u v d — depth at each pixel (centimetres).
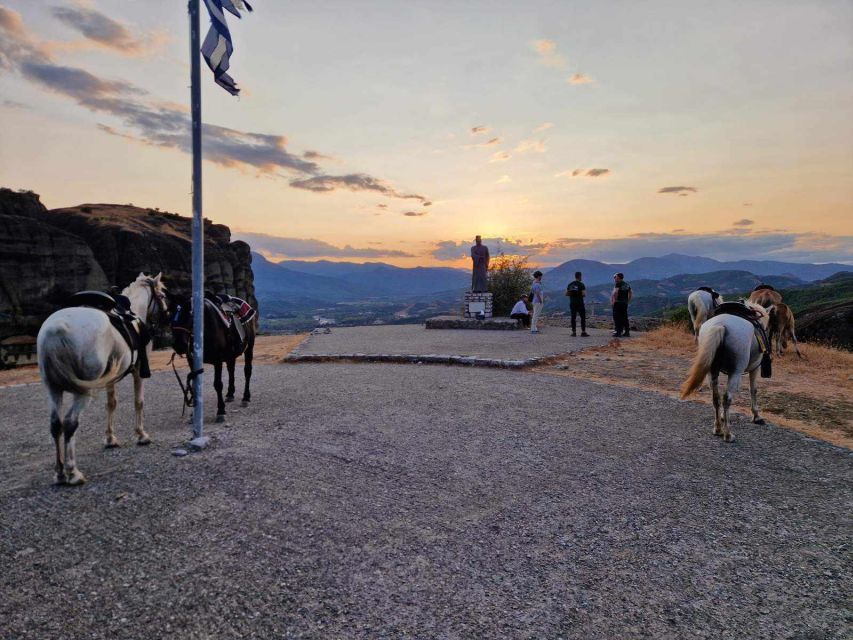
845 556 381
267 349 1819
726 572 360
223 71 663
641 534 416
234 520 436
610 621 304
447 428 727
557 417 787
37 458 603
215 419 773
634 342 1733
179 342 688
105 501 473
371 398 921
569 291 1919
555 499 486
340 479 533
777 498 488
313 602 321
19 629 293
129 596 327
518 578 351
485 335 1997
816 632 294
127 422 769
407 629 295
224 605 317
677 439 674
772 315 1378
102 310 561
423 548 392
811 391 970
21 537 405
